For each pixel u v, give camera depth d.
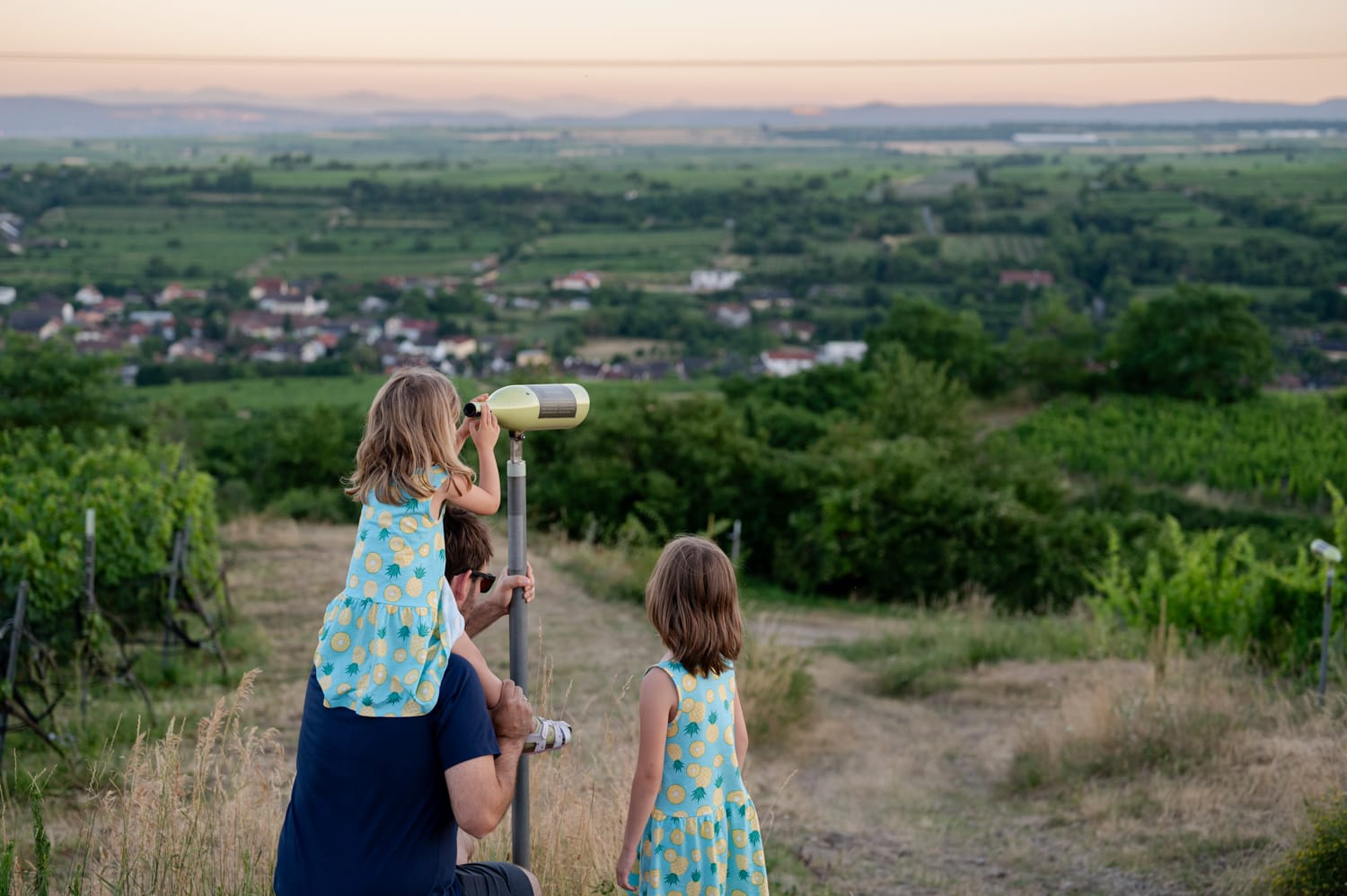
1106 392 52.53
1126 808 6.15
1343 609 9.13
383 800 2.22
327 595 12.08
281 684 8.11
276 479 32.75
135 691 7.61
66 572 7.75
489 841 3.50
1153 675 7.91
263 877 3.04
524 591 2.62
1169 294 51.03
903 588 19.16
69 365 20.05
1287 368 78.94
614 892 3.41
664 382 95.62
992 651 11.15
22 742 6.07
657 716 2.73
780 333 133.50
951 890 5.14
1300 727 7.00
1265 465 34.75
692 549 2.78
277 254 189.38
